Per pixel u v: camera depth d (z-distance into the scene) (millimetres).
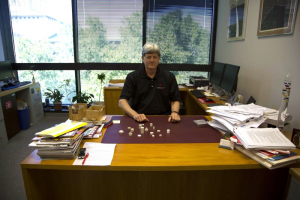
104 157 1094
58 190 1386
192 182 1412
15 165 2248
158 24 3514
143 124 1601
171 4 3453
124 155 1121
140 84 1981
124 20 3492
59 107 3707
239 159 1100
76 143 1137
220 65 2658
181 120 1720
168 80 2021
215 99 2527
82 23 3482
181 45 3623
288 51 1727
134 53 3623
